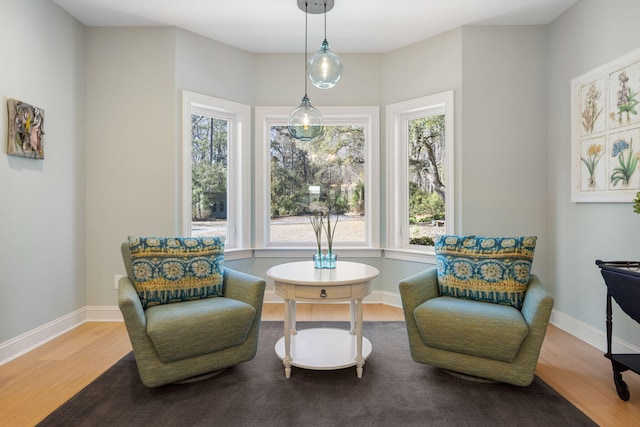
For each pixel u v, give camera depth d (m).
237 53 3.85
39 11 2.81
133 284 2.35
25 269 2.69
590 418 1.84
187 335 2.05
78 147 3.28
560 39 3.18
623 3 2.51
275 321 3.37
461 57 3.38
